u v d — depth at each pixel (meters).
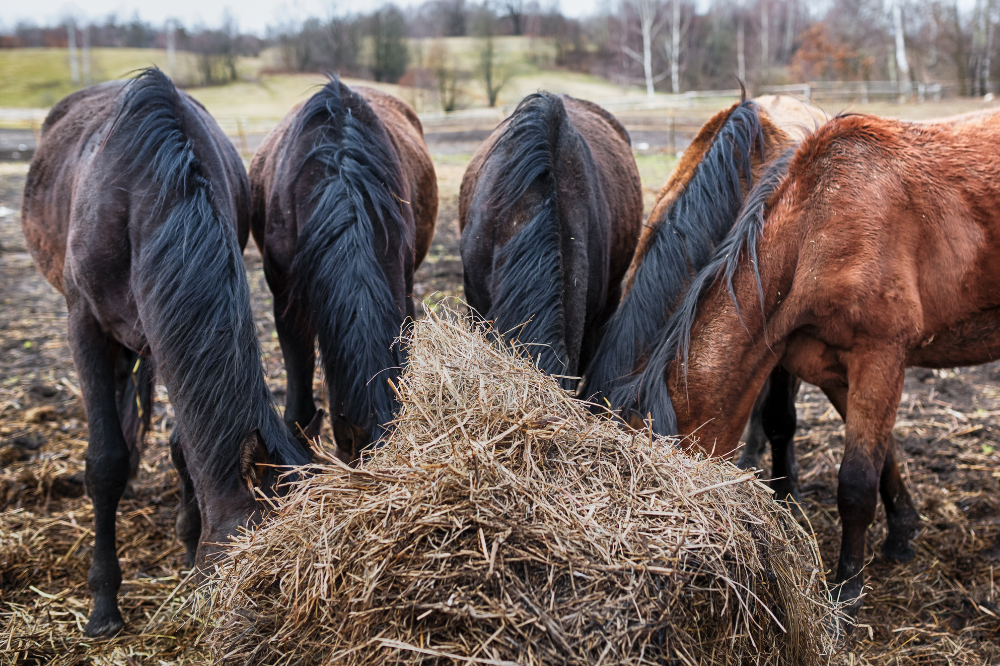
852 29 32.41
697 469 2.09
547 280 2.99
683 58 38.56
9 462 4.09
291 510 1.98
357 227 3.00
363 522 1.83
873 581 3.23
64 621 2.91
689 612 1.81
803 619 2.03
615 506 1.90
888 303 2.73
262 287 7.36
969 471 3.98
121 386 3.57
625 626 1.67
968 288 3.00
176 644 2.74
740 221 2.87
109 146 2.82
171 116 2.87
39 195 3.44
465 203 4.04
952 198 2.90
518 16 54.91
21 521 3.54
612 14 44.75
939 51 26.39
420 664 1.65
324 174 3.26
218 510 2.24
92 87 3.88
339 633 1.74
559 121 3.46
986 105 16.69
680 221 3.00
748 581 1.90
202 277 2.45
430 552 1.74
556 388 2.35
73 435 4.41
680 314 2.76
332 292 2.84
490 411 2.08
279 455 2.27
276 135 4.10
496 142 3.70
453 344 2.47
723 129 3.27
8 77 38.47
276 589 1.93
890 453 3.24
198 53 38.50
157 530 3.60
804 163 2.84
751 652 1.93
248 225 3.82
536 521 1.80
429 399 2.26
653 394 2.64
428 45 43.38
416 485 1.87
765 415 3.58
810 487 3.96
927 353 3.22
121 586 3.14
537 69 42.62
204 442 2.30
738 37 39.88
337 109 3.48
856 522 2.83
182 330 2.40
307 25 39.56
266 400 2.40
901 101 21.25
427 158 4.64
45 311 6.82
